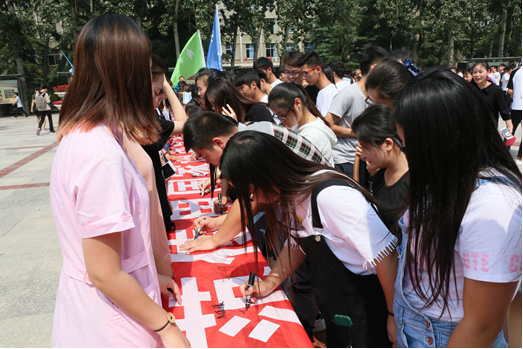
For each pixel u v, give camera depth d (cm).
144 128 89
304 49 3444
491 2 1538
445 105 77
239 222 172
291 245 138
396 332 120
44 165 651
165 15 2309
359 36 3152
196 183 310
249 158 118
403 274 101
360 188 124
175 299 136
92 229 77
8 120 1838
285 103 214
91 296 85
